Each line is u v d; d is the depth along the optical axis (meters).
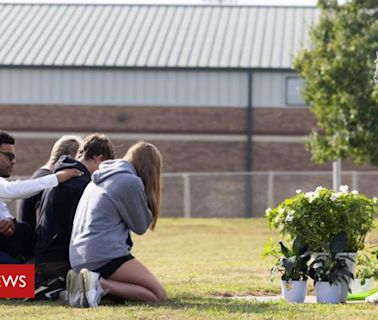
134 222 20.69
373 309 20.06
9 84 91.06
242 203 84.19
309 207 21.86
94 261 20.41
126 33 95.88
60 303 20.88
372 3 58.34
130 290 20.52
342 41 58.03
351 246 22.02
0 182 21.77
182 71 90.38
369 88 57.16
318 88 59.28
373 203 22.16
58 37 94.94
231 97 90.12
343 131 58.59
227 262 39.31
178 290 24.52
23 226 22.39
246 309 19.62
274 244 24.22
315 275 21.62
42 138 91.19
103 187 20.70
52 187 21.50
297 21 97.62
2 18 98.88
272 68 89.19
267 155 89.94
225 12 100.06
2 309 19.84
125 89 90.88
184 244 55.44
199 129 90.50
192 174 79.56
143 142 21.31
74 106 91.00
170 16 99.38
